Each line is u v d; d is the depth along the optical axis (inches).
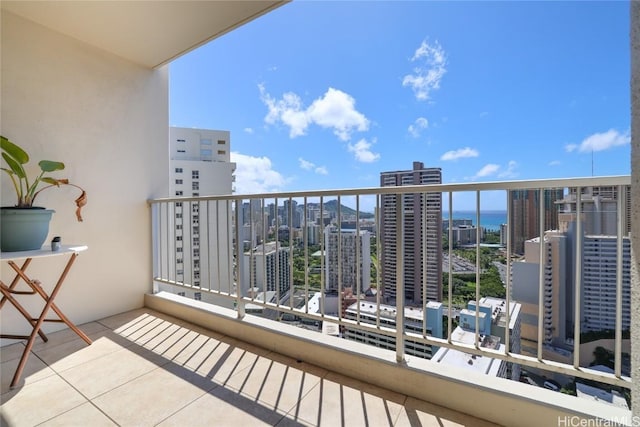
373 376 60.9
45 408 54.1
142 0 76.1
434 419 51.2
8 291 71.3
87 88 94.2
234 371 65.8
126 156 103.3
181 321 94.7
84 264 93.6
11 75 80.4
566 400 47.2
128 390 59.3
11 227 67.1
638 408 26.8
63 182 78.7
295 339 71.2
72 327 77.7
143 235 108.0
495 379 53.3
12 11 79.6
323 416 52.1
